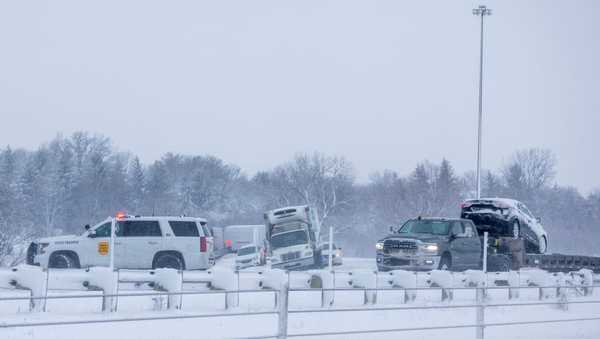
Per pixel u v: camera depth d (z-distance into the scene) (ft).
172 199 281.33
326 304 70.28
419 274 81.10
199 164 302.25
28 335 49.01
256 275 70.90
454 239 107.34
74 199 250.78
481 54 199.52
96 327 54.49
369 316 66.28
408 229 111.04
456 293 83.87
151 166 289.12
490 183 317.83
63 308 62.49
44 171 247.50
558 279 94.73
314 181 288.71
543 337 61.11
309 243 149.38
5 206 160.97
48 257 98.73
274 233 150.41
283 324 35.91
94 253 98.73
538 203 313.73
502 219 123.65
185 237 100.22
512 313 75.72
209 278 67.97
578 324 71.10
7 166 251.19
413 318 66.49
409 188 286.66
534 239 132.57
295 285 72.02
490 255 116.57
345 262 183.52
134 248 99.14
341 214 289.33
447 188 283.18
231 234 228.63
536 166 318.65
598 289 111.24
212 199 295.48
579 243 315.99
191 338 50.72
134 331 53.26
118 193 259.60
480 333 48.91
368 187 304.71
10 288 59.36
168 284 64.08
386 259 105.60
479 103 196.24
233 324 58.18
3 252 141.28
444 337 56.75
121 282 66.03
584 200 327.67
